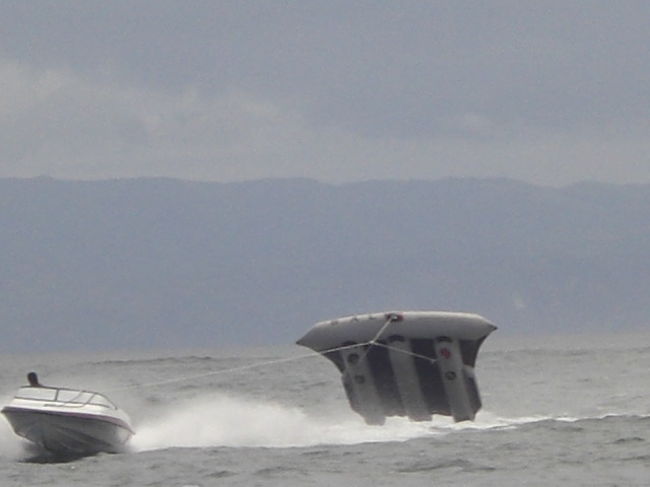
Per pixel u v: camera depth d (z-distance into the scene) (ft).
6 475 411.34
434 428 507.71
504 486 382.01
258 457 438.81
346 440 481.05
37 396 450.71
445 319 478.59
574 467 408.46
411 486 384.47
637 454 427.74
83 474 411.54
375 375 494.18
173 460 434.30
